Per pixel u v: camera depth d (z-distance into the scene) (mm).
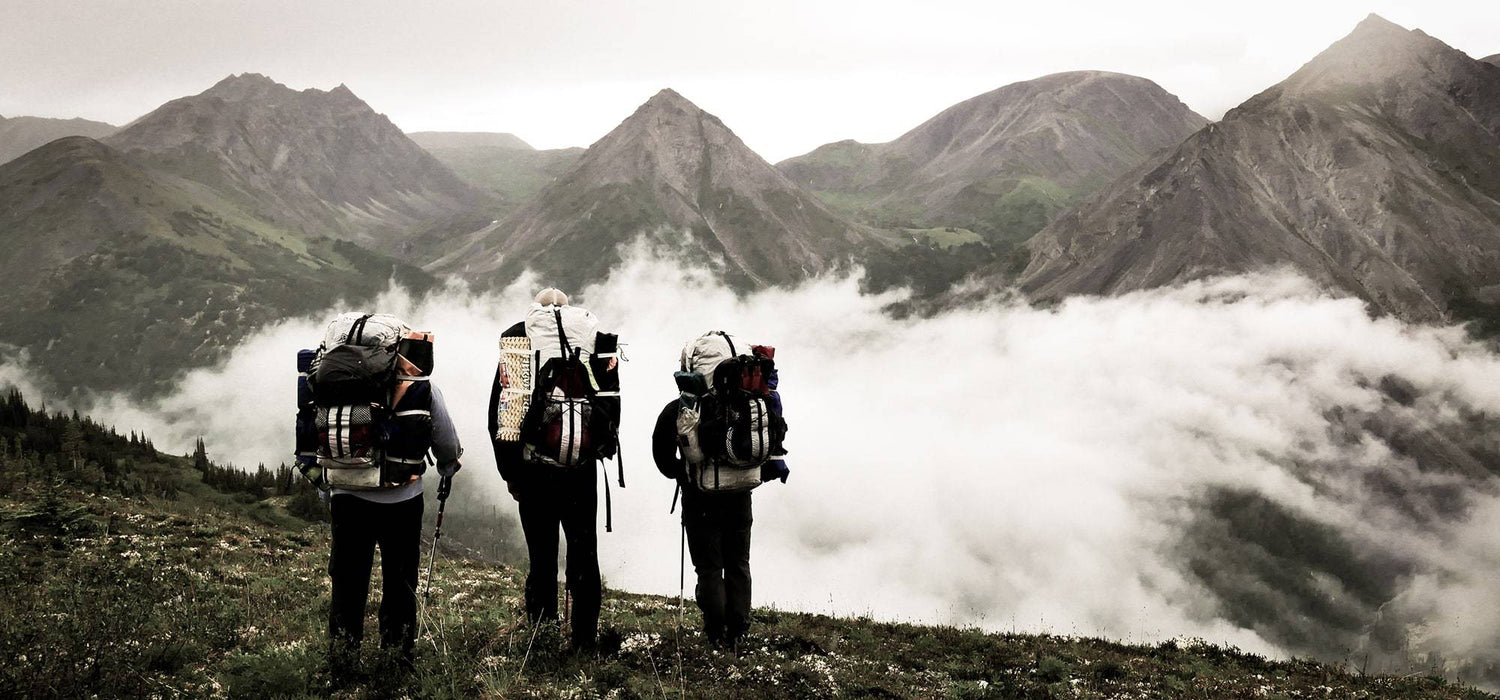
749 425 7312
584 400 6305
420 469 6027
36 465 31266
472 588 12688
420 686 5766
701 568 7730
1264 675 10531
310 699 5500
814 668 7309
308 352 6172
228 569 12352
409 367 6027
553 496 6469
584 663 6445
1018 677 8445
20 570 10273
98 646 5812
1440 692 10375
